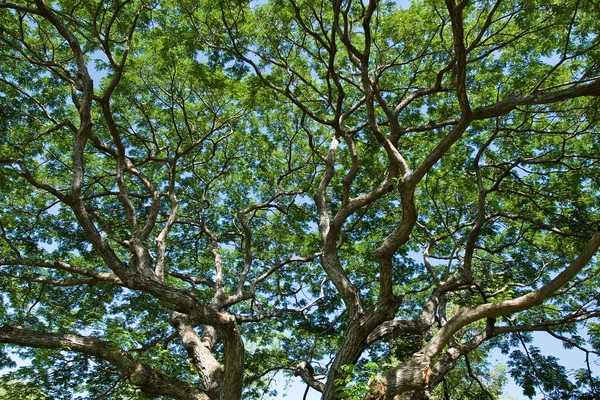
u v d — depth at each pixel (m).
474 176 14.43
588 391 12.02
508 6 12.03
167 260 17.66
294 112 15.23
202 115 15.26
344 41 8.52
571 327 13.34
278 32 12.60
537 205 12.56
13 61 13.40
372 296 16.19
